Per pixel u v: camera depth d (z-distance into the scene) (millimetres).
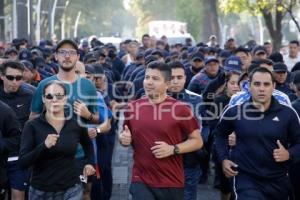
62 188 8820
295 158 9008
